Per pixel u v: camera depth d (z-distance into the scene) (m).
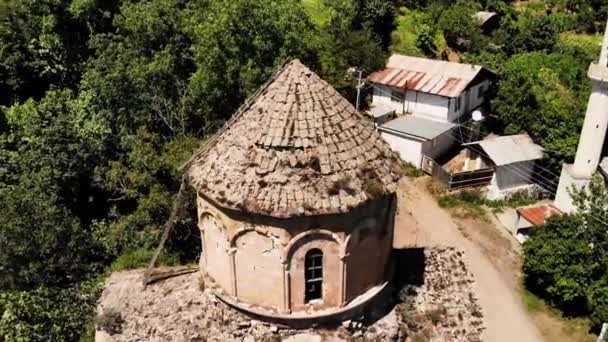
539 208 39.28
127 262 29.53
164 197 32.22
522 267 35.09
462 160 48.62
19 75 53.66
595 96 37.12
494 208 42.78
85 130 39.75
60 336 24.00
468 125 50.31
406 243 37.97
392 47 64.19
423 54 64.56
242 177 17.97
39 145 38.12
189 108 39.31
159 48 43.75
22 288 28.56
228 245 18.77
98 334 21.38
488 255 37.50
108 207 40.47
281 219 17.39
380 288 20.34
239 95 37.53
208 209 19.20
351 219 18.03
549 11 78.56
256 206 17.36
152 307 21.72
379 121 51.56
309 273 18.88
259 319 19.41
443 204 43.09
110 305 22.28
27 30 54.69
